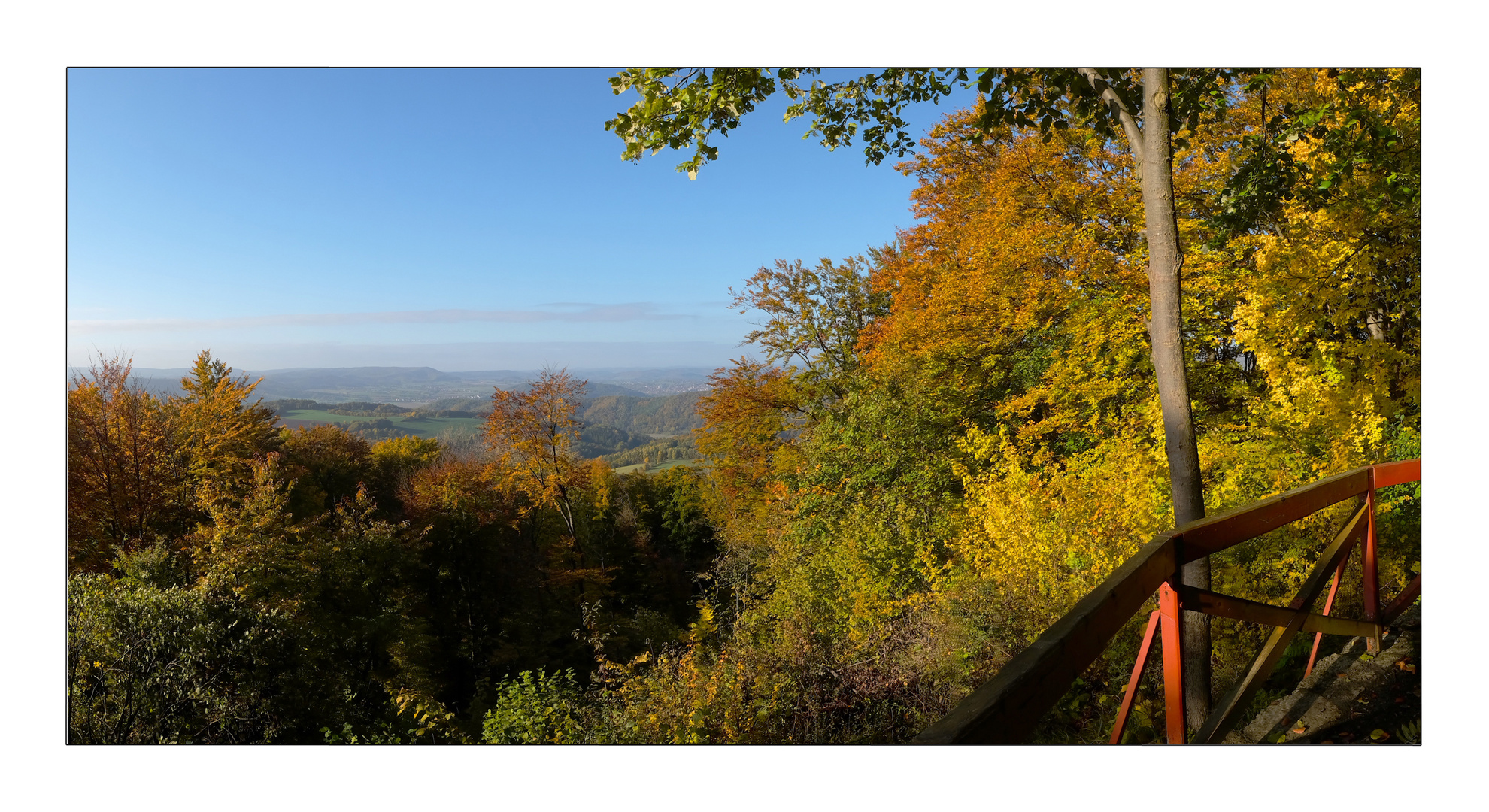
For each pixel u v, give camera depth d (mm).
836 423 14312
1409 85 4848
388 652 17969
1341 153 4910
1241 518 2475
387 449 39188
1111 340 10125
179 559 17344
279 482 20781
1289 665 3932
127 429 20453
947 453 11914
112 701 10867
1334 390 6098
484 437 29219
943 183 14594
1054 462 10359
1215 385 9617
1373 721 3016
